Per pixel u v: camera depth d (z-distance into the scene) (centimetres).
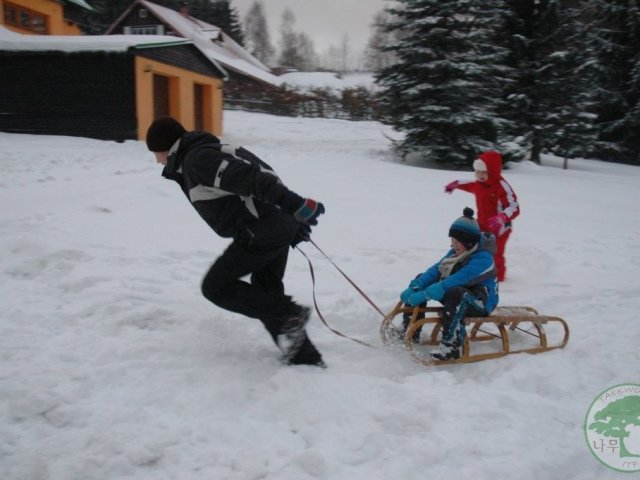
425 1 1745
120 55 1659
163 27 4259
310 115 3991
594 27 2622
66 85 1711
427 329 460
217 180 310
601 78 2678
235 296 343
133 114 1689
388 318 406
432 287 393
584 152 2231
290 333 351
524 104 2077
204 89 2339
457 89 1759
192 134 330
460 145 1819
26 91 1733
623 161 2764
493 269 405
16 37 1828
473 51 1808
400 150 1906
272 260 364
